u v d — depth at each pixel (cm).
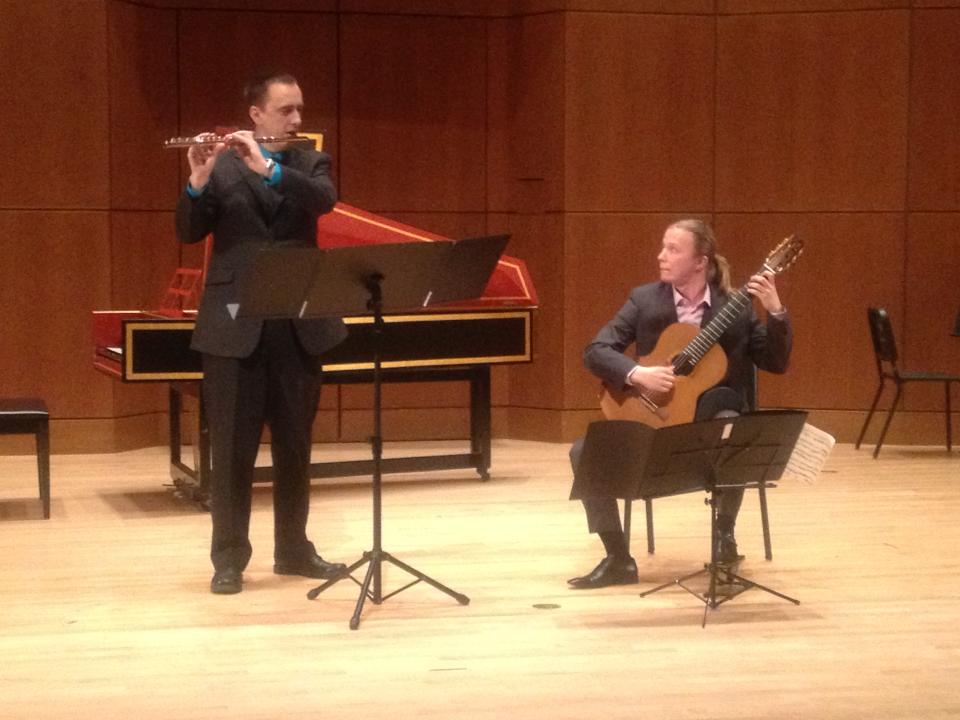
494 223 792
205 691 334
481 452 649
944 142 741
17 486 631
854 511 566
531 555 486
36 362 719
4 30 698
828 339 760
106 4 709
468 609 410
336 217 596
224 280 427
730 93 761
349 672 349
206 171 409
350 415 788
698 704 325
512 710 320
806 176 756
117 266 725
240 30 757
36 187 710
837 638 380
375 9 770
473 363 615
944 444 756
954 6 734
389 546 503
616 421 381
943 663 357
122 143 725
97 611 409
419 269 386
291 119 426
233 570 432
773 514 559
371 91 773
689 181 765
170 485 631
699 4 759
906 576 453
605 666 354
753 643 375
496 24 782
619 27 754
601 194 760
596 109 756
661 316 458
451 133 783
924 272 748
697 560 477
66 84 707
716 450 394
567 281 763
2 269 711
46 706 323
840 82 747
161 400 762
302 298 375
